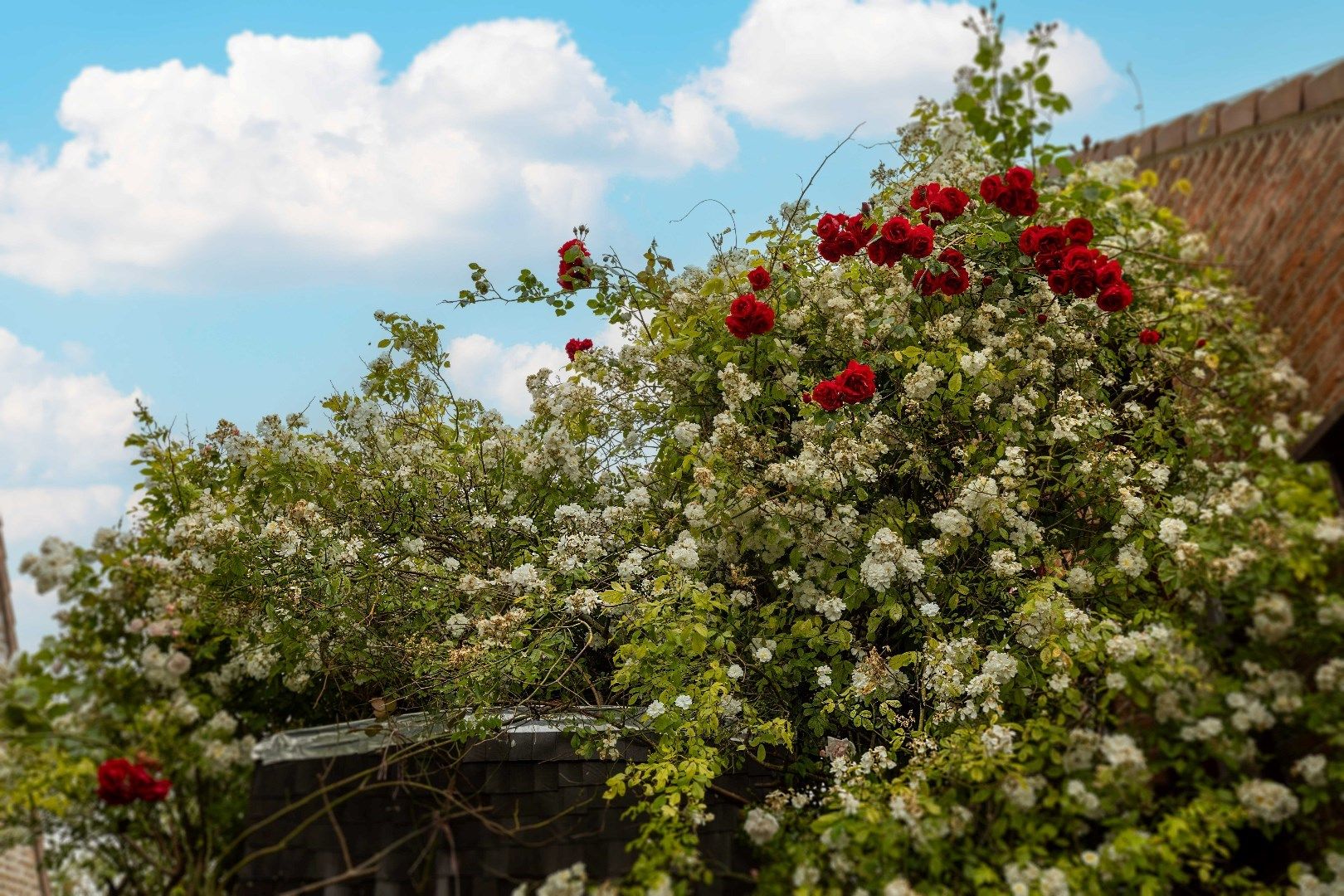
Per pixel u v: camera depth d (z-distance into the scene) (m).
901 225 4.27
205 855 3.39
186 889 3.32
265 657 4.08
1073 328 4.47
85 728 3.43
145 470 4.80
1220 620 3.43
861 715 4.21
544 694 4.76
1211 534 3.55
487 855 3.48
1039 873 3.04
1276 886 3.02
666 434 5.12
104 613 3.79
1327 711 3.03
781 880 3.30
